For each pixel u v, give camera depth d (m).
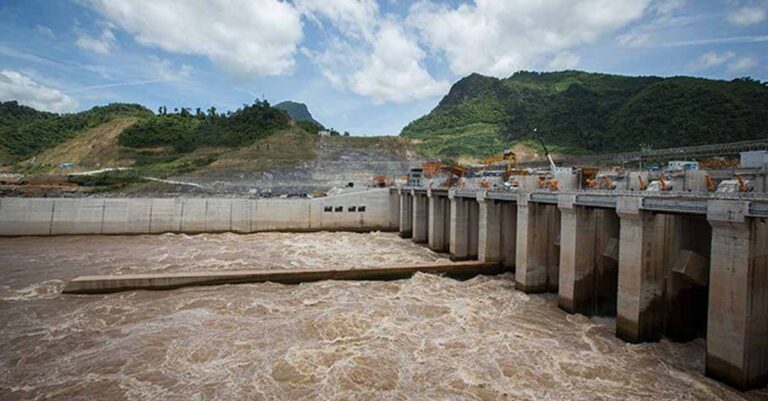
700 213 17.42
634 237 20.88
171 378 17.05
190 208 54.59
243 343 20.22
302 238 53.59
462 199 41.66
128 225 52.38
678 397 15.78
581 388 16.45
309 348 19.70
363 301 26.83
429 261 41.03
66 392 16.06
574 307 25.55
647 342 21.03
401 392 15.97
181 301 26.52
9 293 27.97
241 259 39.81
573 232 25.47
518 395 15.84
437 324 23.09
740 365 15.85
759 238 15.66
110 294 27.75
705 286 21.70
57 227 50.16
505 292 30.36
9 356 18.98
